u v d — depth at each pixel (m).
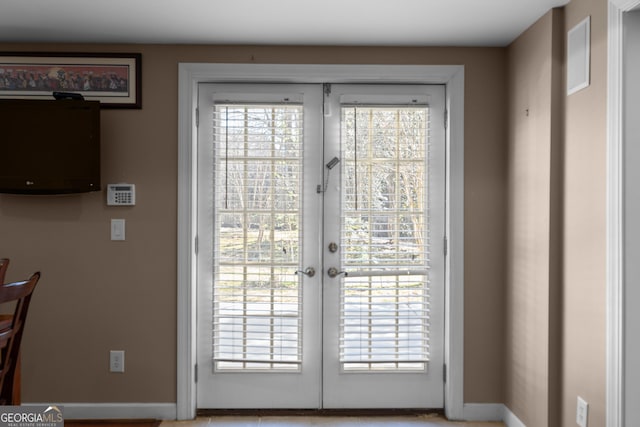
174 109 3.20
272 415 3.32
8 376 2.33
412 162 3.32
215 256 3.29
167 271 3.22
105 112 3.19
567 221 2.57
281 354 3.32
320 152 3.31
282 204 3.30
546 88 2.67
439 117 3.33
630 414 2.16
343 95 3.30
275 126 3.29
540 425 2.74
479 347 3.27
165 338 3.23
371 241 3.31
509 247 3.17
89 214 3.21
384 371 3.34
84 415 3.21
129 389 3.23
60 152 2.99
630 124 2.13
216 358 3.30
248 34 3.01
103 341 3.22
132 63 3.18
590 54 2.36
